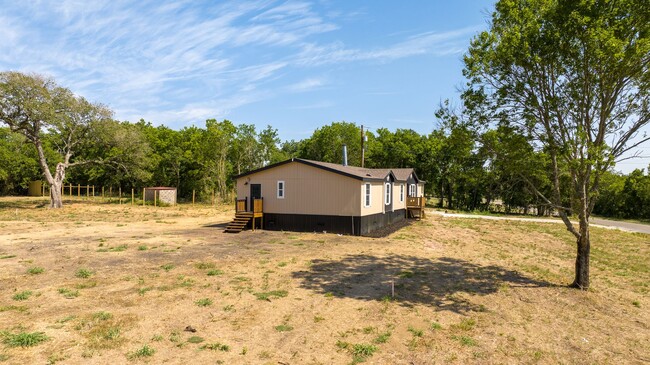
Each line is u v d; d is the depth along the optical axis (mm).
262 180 21688
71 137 39094
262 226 21562
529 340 7473
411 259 14336
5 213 30062
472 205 48875
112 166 42406
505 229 25188
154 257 13430
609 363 6688
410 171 30250
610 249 19047
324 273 11758
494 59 10914
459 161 13242
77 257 13133
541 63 10406
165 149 54219
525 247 19016
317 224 20500
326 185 20297
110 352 6211
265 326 7566
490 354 6762
